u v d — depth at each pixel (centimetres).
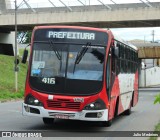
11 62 5938
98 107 1445
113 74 1558
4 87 4362
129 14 5722
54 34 1502
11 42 7200
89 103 1443
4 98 3528
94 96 1446
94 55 1480
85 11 5928
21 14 6194
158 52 7494
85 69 1468
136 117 2166
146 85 9450
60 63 1477
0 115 2098
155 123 1869
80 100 1440
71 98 1441
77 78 1458
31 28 6844
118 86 1716
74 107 1443
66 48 1488
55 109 1448
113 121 1944
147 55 7550
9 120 1839
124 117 2159
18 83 4912
